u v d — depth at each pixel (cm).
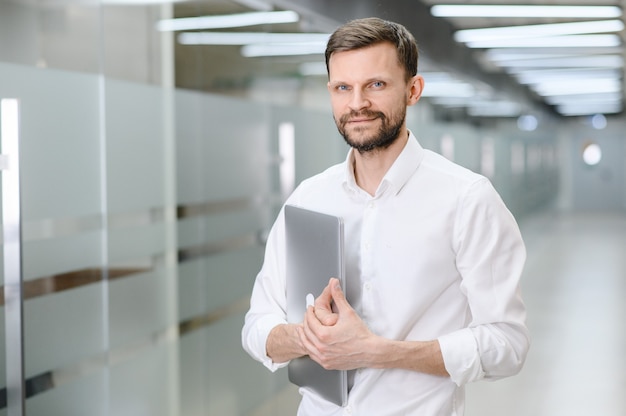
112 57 331
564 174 2397
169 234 373
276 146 443
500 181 944
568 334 736
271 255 196
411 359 159
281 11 435
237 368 430
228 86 405
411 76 165
